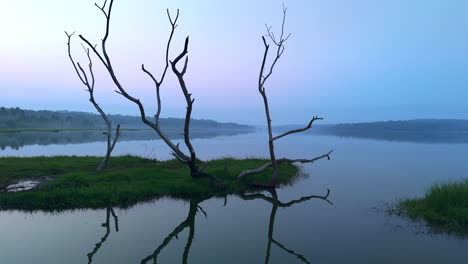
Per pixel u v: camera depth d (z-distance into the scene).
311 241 8.27
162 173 16.22
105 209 11.15
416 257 7.16
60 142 55.16
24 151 34.88
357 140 81.25
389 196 13.88
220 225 9.62
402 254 7.36
